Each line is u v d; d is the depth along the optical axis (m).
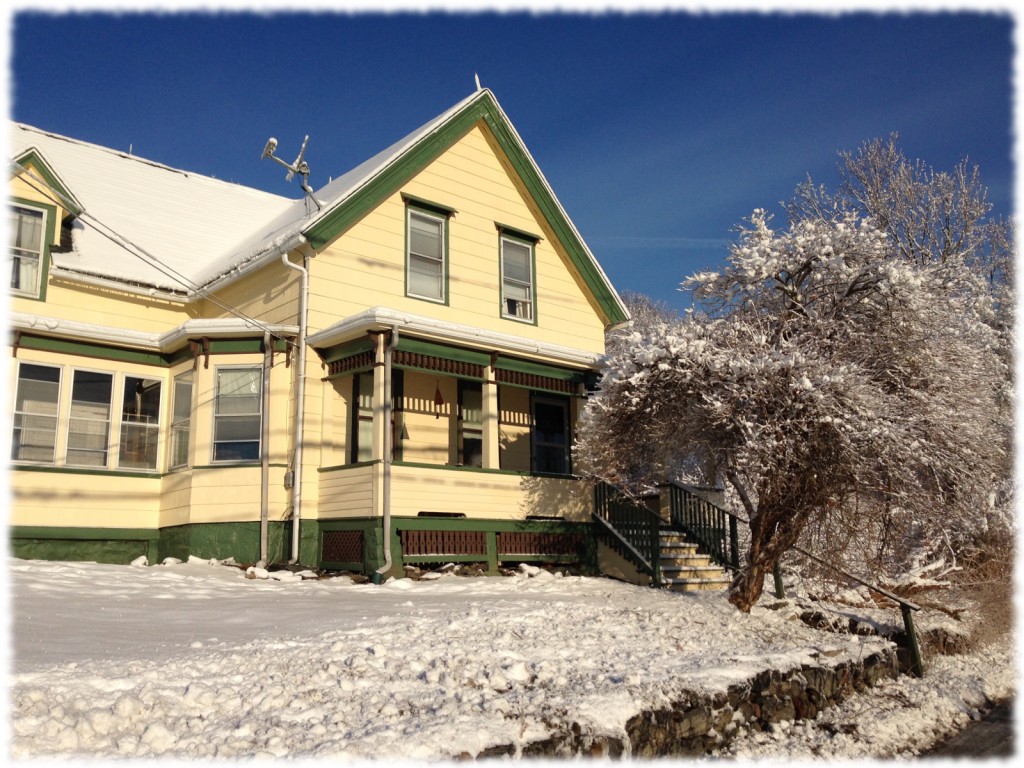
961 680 10.84
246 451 15.81
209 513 15.60
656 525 15.38
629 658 8.16
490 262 18.91
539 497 16.77
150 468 16.92
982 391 13.56
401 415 17.56
